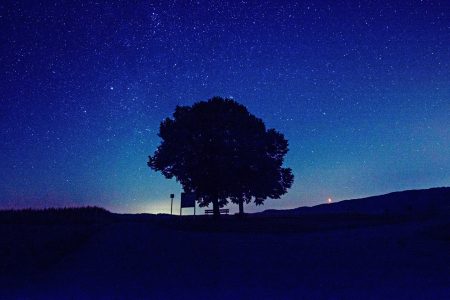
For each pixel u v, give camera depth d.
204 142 36.91
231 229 27.48
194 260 14.67
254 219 38.31
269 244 18.61
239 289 9.84
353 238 20.36
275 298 8.79
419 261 13.44
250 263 13.81
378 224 30.39
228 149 36.62
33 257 15.26
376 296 8.66
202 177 37.16
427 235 20.05
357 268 12.41
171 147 37.00
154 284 10.68
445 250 15.62
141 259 14.98
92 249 17.44
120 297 9.16
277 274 11.77
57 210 35.81
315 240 20.03
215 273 12.16
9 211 33.19
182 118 38.28
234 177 36.84
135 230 24.86
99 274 12.28
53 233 21.72
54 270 13.09
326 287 9.80
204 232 25.47
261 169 38.56
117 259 15.02
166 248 17.58
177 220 36.50
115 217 38.84
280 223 32.47
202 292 9.58
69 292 9.76
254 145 38.00
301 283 10.39
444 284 9.82
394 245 17.30
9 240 18.73
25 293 9.70
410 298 8.38
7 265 13.82
